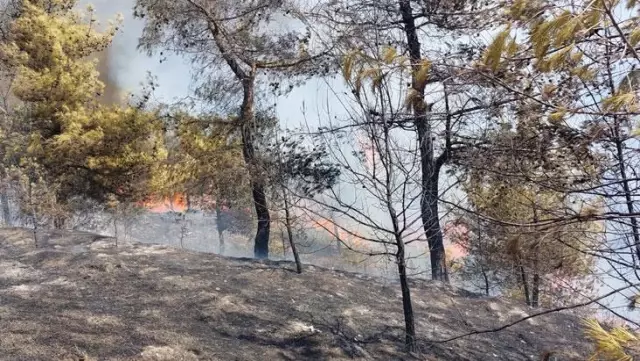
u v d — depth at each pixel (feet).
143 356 14.62
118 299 19.04
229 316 18.94
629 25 9.19
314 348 17.69
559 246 15.47
